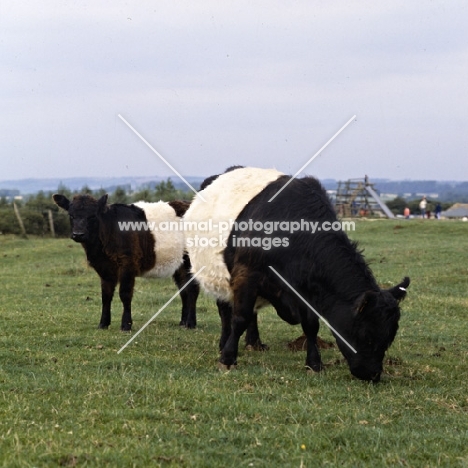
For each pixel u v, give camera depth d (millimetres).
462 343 12383
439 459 6473
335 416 7598
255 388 8680
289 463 6215
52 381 8609
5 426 6848
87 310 15297
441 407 8250
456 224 34219
